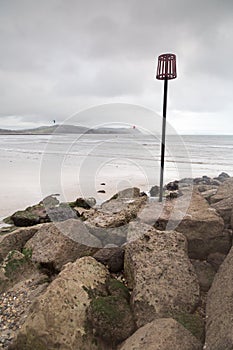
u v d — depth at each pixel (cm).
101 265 457
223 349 299
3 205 1127
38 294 466
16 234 609
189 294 393
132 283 427
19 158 2636
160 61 534
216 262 462
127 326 361
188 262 434
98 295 398
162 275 408
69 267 427
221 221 482
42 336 349
